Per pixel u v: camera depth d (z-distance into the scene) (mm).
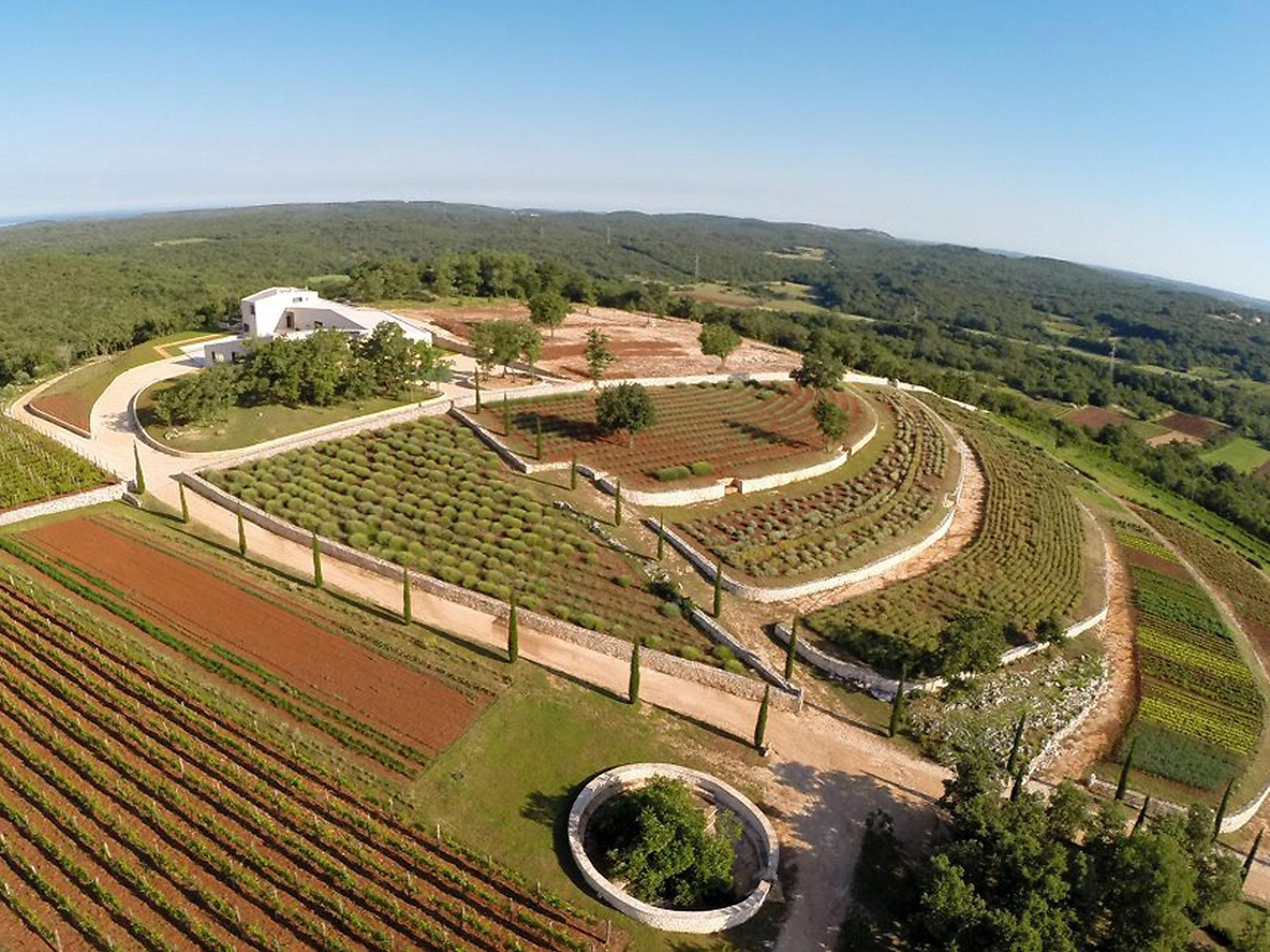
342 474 81562
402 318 135000
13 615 57031
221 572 64625
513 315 162500
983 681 65938
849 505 91438
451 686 54688
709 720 56844
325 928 36938
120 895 37438
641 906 40875
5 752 44688
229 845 40812
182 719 48781
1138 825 46156
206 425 90750
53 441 84938
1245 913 48031
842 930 42344
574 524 77375
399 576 67625
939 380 165500
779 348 164750
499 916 39875
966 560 85625
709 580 72938
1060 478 122625
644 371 127000
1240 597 96062
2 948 34312
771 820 49094
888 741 57625
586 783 49281
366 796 45156
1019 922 37250
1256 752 64438
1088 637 78188
